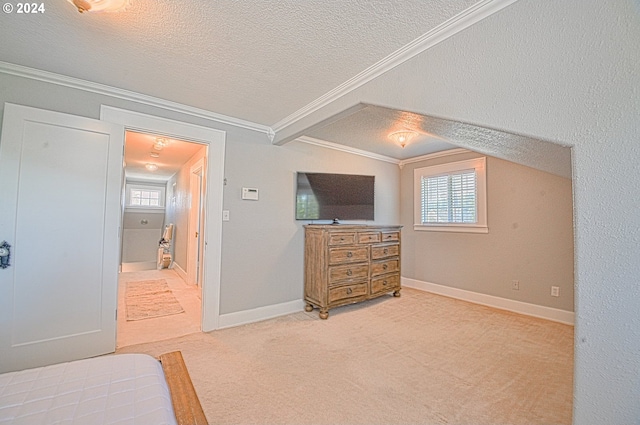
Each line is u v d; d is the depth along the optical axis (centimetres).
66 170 215
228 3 139
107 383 102
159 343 251
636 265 100
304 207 358
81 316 219
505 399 174
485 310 354
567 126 116
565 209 317
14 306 195
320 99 250
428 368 210
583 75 112
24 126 201
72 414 85
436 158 451
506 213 364
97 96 233
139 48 179
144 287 457
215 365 212
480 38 144
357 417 157
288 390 181
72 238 217
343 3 139
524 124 128
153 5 141
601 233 107
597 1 109
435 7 142
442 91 160
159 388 103
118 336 265
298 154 362
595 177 108
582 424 110
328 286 325
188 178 520
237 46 176
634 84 100
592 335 108
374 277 375
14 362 194
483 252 385
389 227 397
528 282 342
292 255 349
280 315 332
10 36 168
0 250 190
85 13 146
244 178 313
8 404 88
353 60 190
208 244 287
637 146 99
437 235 443
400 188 505
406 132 344
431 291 447
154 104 258
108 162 233
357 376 199
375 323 305
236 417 155
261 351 236
